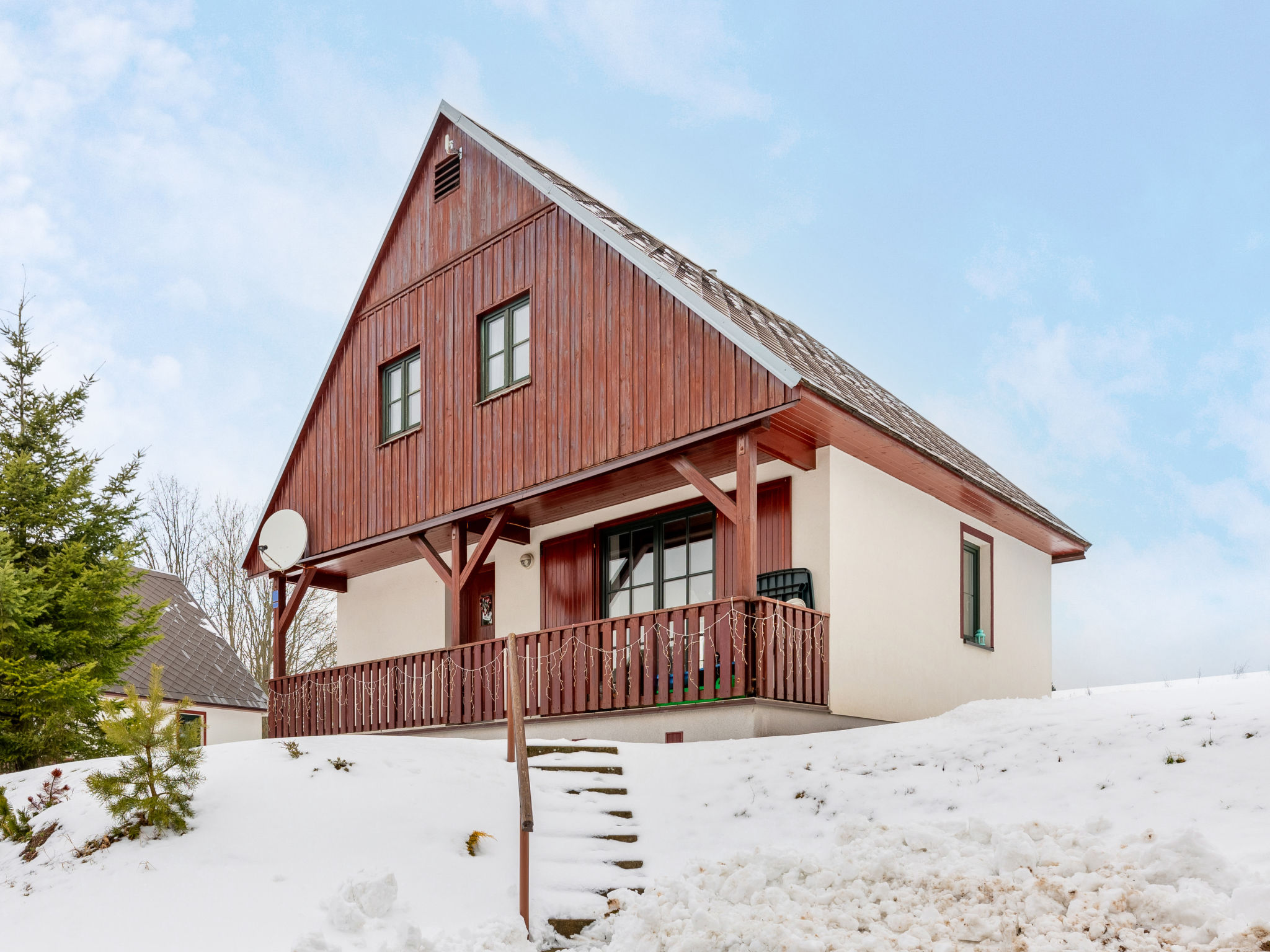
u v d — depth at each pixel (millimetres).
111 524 14641
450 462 13828
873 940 5168
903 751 8148
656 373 11328
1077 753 7410
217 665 24422
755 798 7895
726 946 5418
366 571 17031
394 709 13992
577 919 6355
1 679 12477
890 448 11375
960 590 13508
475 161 14344
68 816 7578
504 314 13609
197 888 6320
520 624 14594
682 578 12742
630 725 10969
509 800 7781
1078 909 5031
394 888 6098
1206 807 6137
